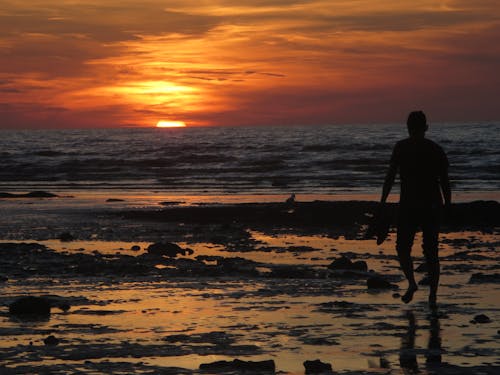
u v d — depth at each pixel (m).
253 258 22.55
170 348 10.74
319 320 12.78
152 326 12.39
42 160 91.12
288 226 33.66
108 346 10.88
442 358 10.02
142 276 18.59
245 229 32.47
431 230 14.13
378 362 9.83
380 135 161.12
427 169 14.14
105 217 38.16
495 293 15.58
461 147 97.06
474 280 17.45
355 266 19.86
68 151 108.06
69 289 16.59
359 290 16.22
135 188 61.91
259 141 136.38
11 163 86.56
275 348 10.72
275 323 12.55
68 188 62.62
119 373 9.26
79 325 12.52
